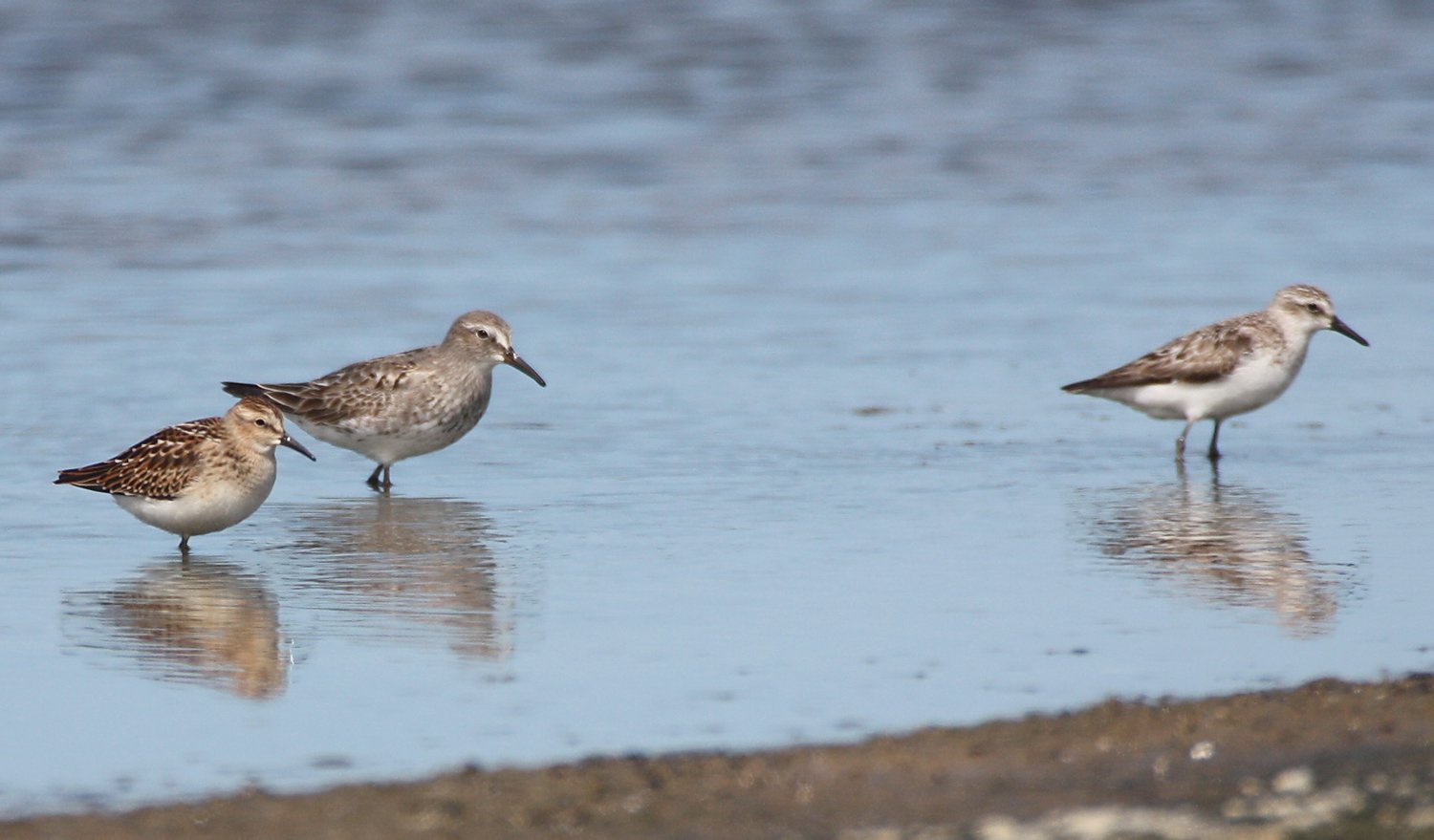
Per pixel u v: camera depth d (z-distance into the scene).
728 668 11.47
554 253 27.11
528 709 10.80
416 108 37.66
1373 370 21.05
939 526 15.02
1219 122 38.12
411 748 10.19
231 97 37.75
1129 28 48.00
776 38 45.22
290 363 20.58
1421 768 9.50
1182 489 16.38
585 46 43.62
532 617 12.55
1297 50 45.84
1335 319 17.94
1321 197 31.39
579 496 16.09
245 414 14.34
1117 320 23.12
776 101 39.16
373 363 17.11
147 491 14.18
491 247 27.45
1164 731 10.11
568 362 21.11
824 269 26.30
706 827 9.03
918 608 12.70
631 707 10.79
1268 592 13.09
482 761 10.00
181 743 10.27
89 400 18.80
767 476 16.69
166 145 33.81
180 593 13.22
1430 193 31.55
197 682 11.32
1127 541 14.52
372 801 9.34
